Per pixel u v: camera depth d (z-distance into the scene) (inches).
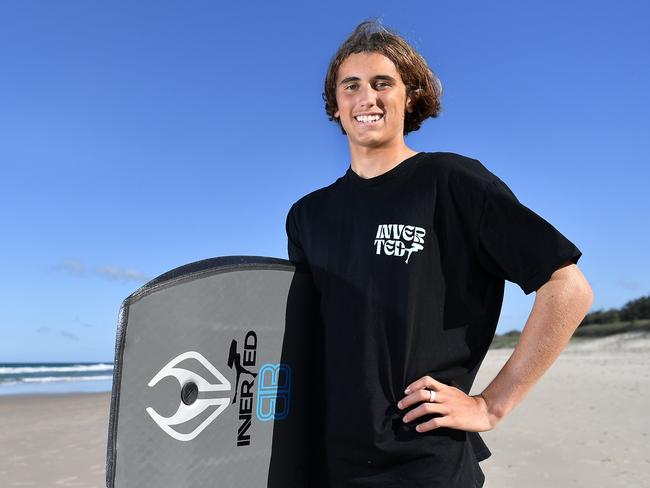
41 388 639.1
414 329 60.9
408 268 61.4
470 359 62.9
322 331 67.6
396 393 60.5
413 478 58.2
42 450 215.3
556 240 57.8
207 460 60.0
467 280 62.5
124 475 53.9
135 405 55.2
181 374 58.5
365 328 62.3
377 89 66.9
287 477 66.2
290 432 66.9
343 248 66.4
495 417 59.1
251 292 64.7
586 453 185.0
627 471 163.6
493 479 158.1
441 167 63.8
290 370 67.5
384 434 59.5
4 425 279.1
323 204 71.3
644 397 312.5
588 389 363.9
